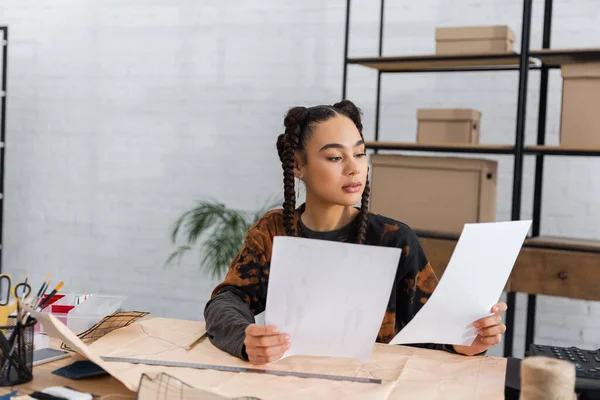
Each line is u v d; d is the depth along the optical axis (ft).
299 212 4.41
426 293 4.38
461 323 3.59
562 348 3.59
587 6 8.34
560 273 7.16
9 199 11.13
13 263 11.16
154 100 10.33
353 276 3.13
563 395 2.61
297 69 9.63
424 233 7.68
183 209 10.25
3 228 11.16
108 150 10.61
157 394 2.79
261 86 9.80
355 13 9.36
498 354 8.84
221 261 9.38
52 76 10.82
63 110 10.80
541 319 8.65
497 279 3.45
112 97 10.54
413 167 7.85
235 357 3.59
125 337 3.91
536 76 8.57
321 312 3.27
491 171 7.70
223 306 3.98
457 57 7.53
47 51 10.82
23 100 10.98
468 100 8.91
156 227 10.40
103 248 10.69
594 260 7.02
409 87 9.14
